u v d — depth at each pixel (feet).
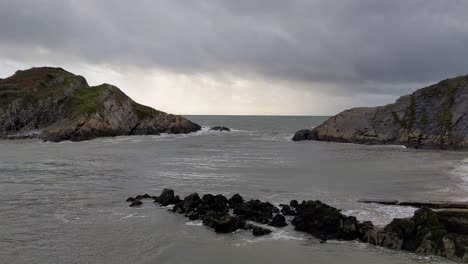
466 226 61.87
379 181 114.52
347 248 61.93
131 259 57.52
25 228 71.46
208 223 73.05
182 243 64.03
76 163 156.97
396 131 252.62
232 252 60.34
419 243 60.59
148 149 216.13
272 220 73.61
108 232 69.41
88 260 57.00
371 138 256.73
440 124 235.81
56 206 87.61
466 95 244.42
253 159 172.65
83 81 390.01
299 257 58.49
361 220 73.92
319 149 222.07
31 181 117.80
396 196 94.02
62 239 65.72
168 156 183.21
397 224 63.10
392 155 188.96
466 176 120.16
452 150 217.36
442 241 59.26
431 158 174.19
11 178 122.72
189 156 183.93
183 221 76.13
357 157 180.65
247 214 76.43
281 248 61.98
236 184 112.16
